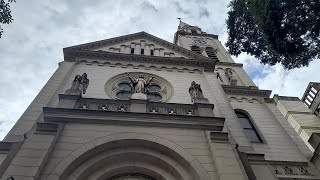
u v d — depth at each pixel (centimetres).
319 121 2241
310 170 1570
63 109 1292
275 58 1644
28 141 1124
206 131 1317
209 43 3478
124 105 1441
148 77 1994
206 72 2142
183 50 2373
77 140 1191
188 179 1147
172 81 1973
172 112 1448
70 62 2027
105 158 1190
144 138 1241
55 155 1119
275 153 1703
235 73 2723
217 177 1101
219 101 1817
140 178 1214
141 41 2473
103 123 1284
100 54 2120
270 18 1472
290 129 1953
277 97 2584
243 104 2156
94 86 1788
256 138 1862
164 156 1228
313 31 1470
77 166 1132
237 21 1756
